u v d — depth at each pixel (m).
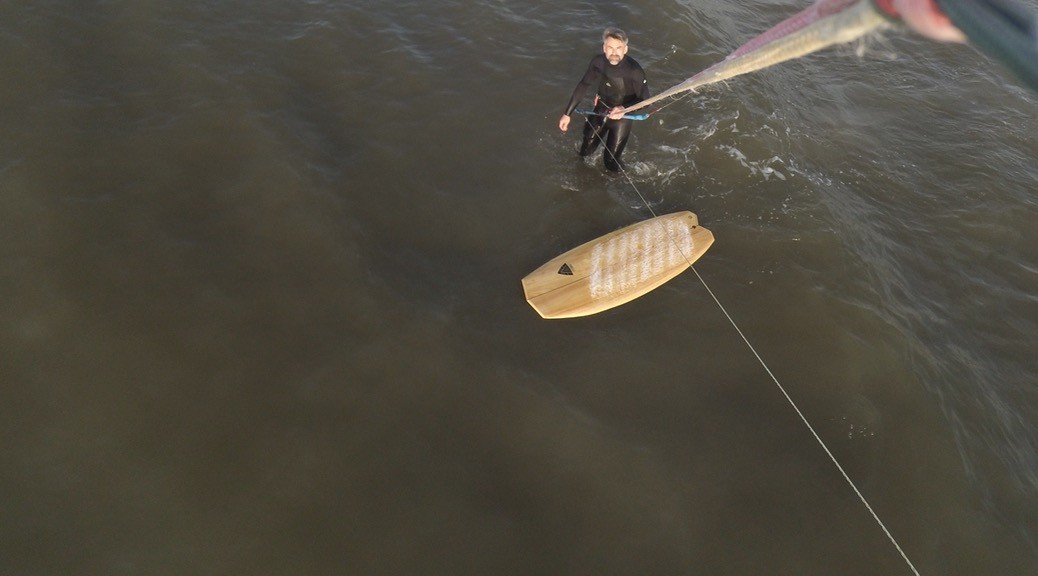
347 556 3.40
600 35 7.54
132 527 3.35
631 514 3.72
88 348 3.99
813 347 4.70
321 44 6.58
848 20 1.00
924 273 5.69
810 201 5.96
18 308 4.08
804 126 7.04
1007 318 5.41
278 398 3.97
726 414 4.27
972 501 4.01
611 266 5.08
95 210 4.69
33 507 3.34
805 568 3.60
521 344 4.54
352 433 3.88
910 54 8.72
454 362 4.33
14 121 5.10
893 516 3.85
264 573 3.29
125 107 5.45
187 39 6.20
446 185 5.58
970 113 7.76
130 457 3.60
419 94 6.34
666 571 3.52
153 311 4.24
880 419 4.32
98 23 6.11
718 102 6.97
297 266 4.68
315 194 5.15
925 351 4.87
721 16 8.56
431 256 5.02
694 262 5.22
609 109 5.65
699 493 3.86
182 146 5.24
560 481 3.83
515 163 5.91
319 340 4.29
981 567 3.73
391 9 7.27
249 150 5.32
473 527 3.58
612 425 4.14
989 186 6.66
